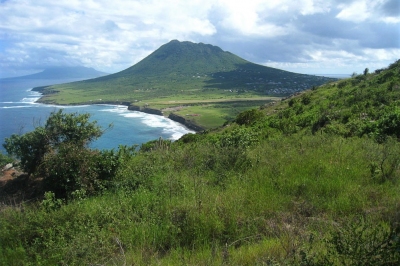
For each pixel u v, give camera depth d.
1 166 10.42
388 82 21.86
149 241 4.00
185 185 5.99
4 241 4.39
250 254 3.45
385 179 5.43
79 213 4.84
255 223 4.29
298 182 5.42
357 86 27.03
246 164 7.07
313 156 7.13
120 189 6.66
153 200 5.26
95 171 7.51
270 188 5.34
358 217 3.98
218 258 3.44
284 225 4.14
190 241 4.05
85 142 9.86
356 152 7.27
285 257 3.21
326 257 2.94
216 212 4.40
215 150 8.48
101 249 3.79
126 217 4.67
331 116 15.35
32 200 7.52
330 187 5.16
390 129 9.60
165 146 13.93
